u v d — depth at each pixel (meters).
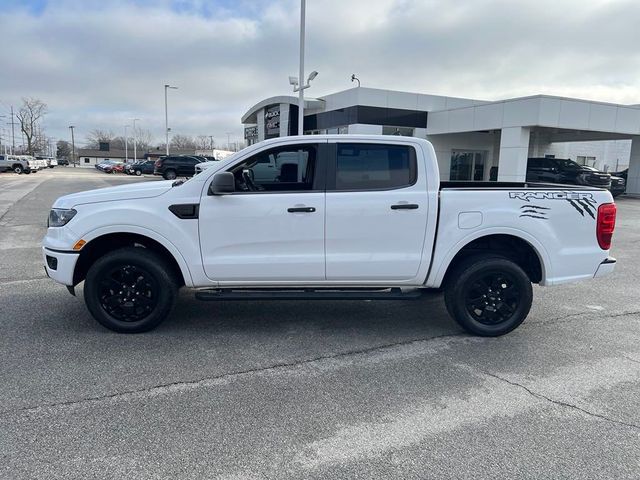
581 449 2.92
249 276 4.56
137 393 3.54
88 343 4.47
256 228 4.47
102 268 4.54
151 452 2.83
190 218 4.45
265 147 4.53
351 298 4.61
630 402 3.52
